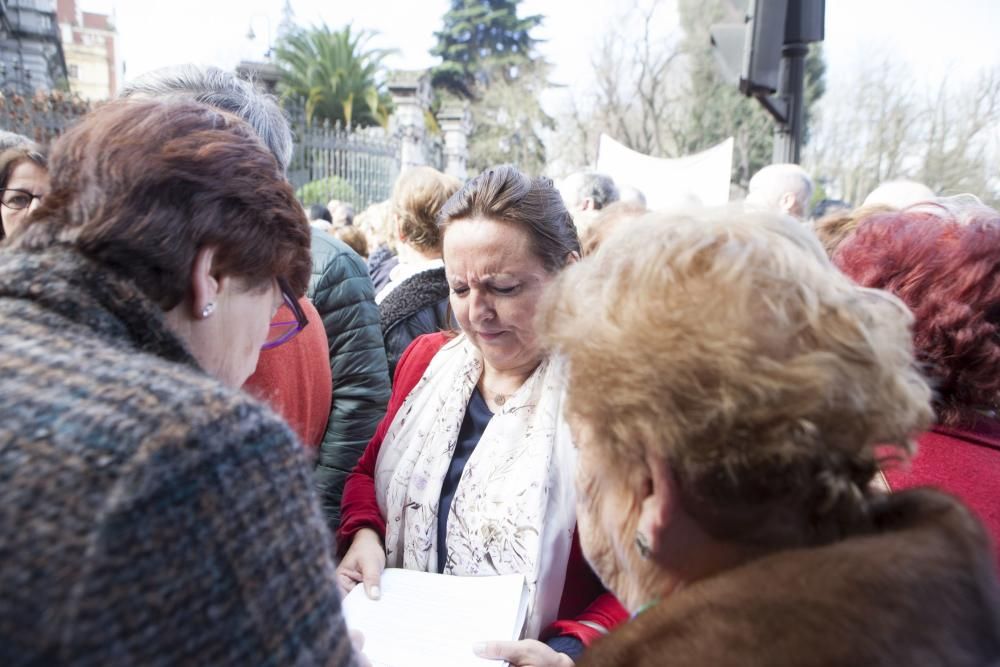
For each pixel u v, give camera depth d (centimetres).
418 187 248
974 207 129
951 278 112
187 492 53
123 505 49
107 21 3697
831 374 58
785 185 364
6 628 44
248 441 59
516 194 130
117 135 74
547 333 78
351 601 121
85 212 70
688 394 59
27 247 70
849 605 50
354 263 201
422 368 161
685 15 2816
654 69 2925
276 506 60
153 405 56
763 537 61
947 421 112
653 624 58
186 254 73
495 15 3462
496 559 126
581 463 79
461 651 106
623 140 3017
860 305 64
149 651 48
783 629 51
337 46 2298
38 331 60
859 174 2762
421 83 1608
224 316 82
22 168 178
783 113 402
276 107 165
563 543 124
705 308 62
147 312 68
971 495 101
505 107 3378
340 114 2336
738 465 59
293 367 157
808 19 392
